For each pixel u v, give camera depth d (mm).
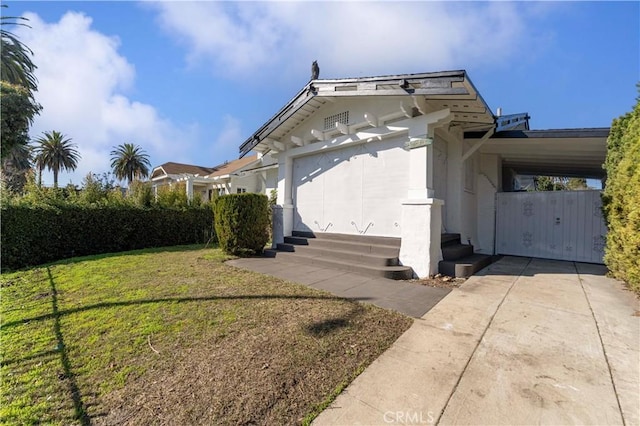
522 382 2355
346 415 2000
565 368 2553
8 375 2428
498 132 7211
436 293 4656
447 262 6039
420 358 2732
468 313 3824
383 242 6797
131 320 3525
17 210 7363
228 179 19969
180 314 3705
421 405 2096
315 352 2789
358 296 4457
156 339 3039
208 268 6469
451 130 7207
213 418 1942
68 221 8547
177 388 2250
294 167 9336
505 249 9156
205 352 2779
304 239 8250
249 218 8125
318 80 7035
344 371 2510
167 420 1921
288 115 8148
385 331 3279
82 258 7977
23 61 16062
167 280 5359
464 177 7996
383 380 2393
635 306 4098
